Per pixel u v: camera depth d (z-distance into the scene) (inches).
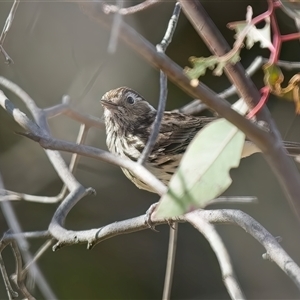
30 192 553.6
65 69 510.9
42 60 506.3
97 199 564.7
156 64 142.2
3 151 555.2
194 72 186.2
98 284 556.7
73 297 546.3
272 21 194.1
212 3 536.4
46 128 361.1
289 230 539.5
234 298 192.1
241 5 534.6
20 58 503.5
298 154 331.6
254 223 241.1
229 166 183.6
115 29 141.0
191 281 556.7
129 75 543.5
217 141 185.8
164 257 571.5
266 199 545.3
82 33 496.4
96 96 525.7
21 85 508.4
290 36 194.1
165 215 179.0
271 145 148.4
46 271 551.2
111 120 401.4
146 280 562.3
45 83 514.6
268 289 534.6
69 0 148.8
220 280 555.8
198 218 215.5
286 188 150.0
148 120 399.5
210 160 183.9
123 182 569.9
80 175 564.1
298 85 195.9
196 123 391.9
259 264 539.8
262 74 518.6
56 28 494.6
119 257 568.1
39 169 558.6
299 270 209.8
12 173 554.3
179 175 181.6
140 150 387.9
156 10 530.0
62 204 326.6
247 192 546.3
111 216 562.6
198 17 188.9
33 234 312.2
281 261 216.4
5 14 483.2
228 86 545.3
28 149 557.6
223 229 551.8
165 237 577.3
